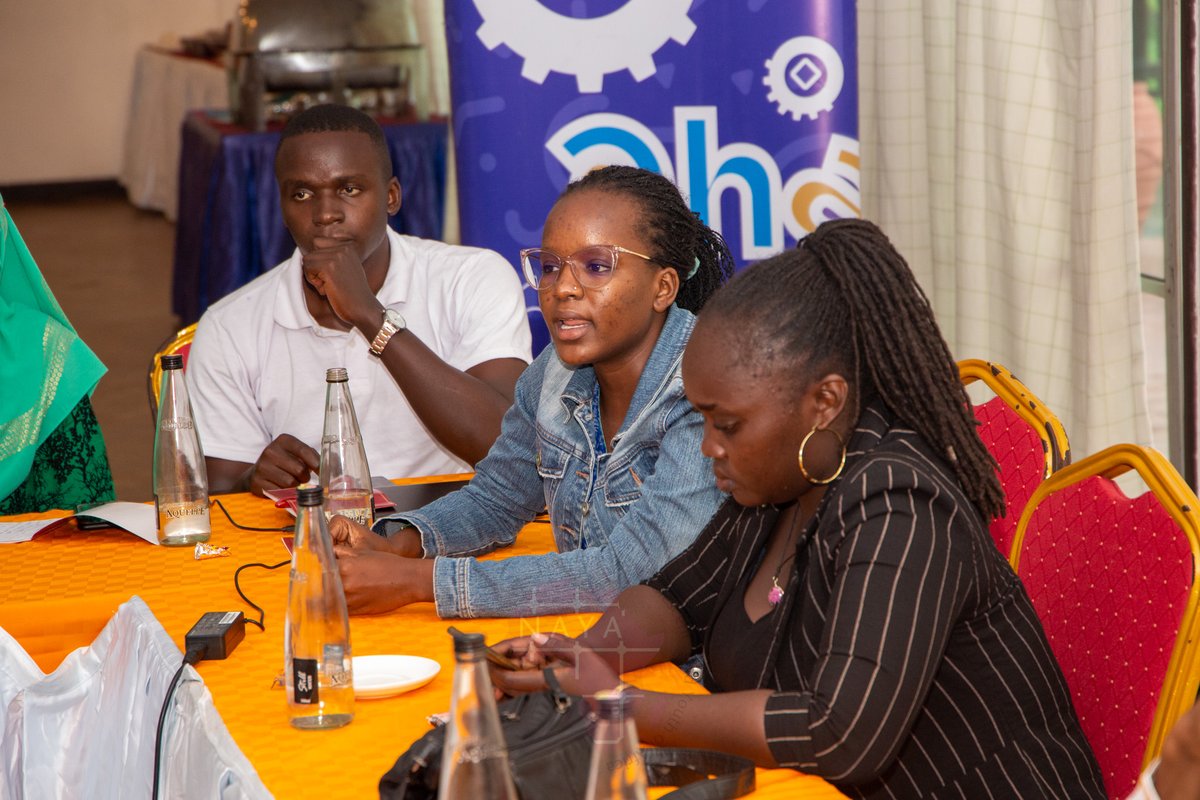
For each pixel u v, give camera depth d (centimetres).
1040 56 371
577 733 134
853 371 157
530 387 229
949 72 420
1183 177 377
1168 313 392
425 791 132
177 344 331
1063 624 192
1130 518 182
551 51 352
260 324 310
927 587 145
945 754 155
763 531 173
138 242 1192
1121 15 346
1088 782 159
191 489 237
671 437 196
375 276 318
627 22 353
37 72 1424
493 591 195
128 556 231
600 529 210
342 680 155
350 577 195
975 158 390
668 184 207
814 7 356
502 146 356
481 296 316
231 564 224
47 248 1166
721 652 172
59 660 209
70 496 321
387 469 315
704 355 156
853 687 140
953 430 157
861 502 150
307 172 300
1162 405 543
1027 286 381
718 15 354
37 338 313
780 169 363
